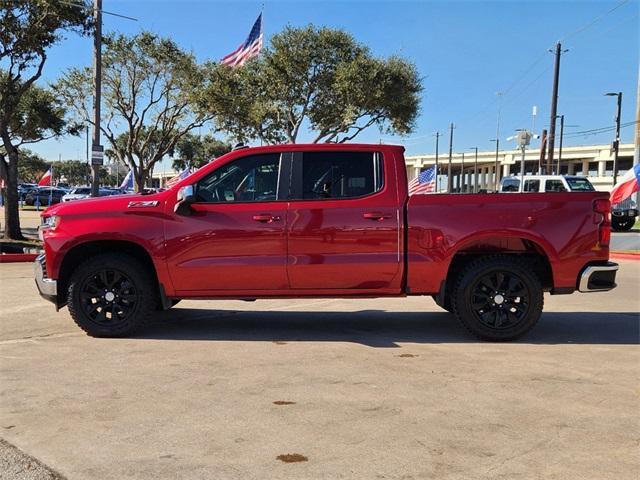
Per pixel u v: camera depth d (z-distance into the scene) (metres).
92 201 6.55
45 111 23.42
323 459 3.57
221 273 6.36
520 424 4.13
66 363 5.58
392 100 28.14
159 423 4.12
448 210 6.35
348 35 27.36
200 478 3.34
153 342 6.41
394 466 3.48
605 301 9.35
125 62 25.69
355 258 6.33
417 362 5.67
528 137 25.75
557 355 5.95
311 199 6.39
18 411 4.35
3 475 3.37
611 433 3.98
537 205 6.37
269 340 6.55
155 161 28.56
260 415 4.28
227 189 6.48
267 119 29.25
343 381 5.07
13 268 13.09
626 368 5.50
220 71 26.86
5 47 16.52
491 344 6.41
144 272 6.53
